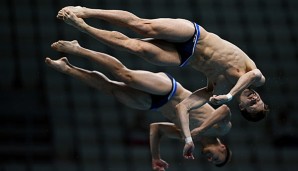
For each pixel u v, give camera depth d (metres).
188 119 31.33
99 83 32.28
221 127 33.91
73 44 30.36
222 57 30.25
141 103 33.00
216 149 34.91
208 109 34.84
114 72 31.14
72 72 31.67
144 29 29.30
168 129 35.03
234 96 29.64
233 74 30.27
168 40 29.91
